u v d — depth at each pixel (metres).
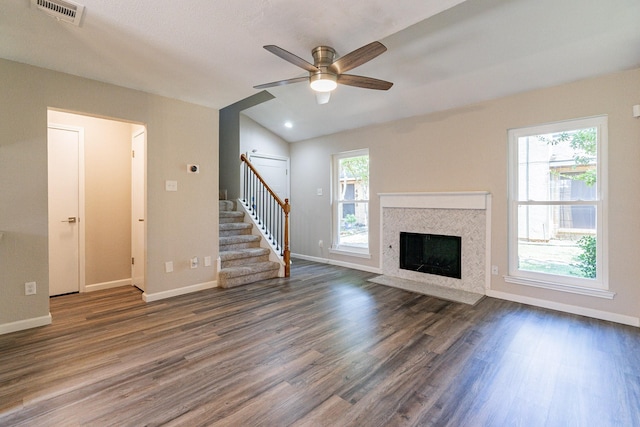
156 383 1.99
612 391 1.93
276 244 5.35
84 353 2.37
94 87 3.17
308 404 1.80
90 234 4.02
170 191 3.77
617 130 2.96
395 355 2.37
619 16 2.44
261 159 6.06
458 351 2.43
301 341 2.60
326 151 5.77
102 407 1.75
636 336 2.68
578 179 3.27
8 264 2.72
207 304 3.52
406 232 4.64
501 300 3.68
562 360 2.30
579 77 3.12
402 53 3.21
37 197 2.85
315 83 2.54
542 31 2.71
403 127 4.64
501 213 3.72
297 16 2.10
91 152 4.02
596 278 3.16
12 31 2.27
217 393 1.89
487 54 3.09
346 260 5.50
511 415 1.71
